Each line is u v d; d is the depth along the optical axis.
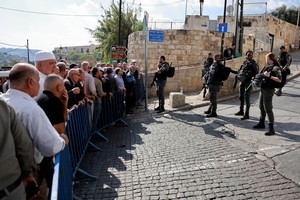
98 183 4.27
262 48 20.91
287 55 9.79
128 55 21.72
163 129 7.19
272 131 5.88
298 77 13.82
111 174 4.57
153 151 5.55
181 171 4.47
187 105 9.63
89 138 5.90
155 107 10.30
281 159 4.57
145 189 3.97
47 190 2.71
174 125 7.50
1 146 1.71
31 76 2.31
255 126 6.50
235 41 15.17
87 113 5.73
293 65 17.64
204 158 4.94
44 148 2.27
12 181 1.78
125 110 9.07
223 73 7.63
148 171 4.59
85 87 5.96
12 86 2.30
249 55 7.30
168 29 18.14
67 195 3.08
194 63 17.89
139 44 19.31
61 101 3.09
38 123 2.23
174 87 13.84
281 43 28.02
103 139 6.63
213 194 3.68
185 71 13.75
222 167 4.49
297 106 8.37
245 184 3.88
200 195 3.68
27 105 2.23
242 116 7.77
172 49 18.06
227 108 8.90
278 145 5.24
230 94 10.62
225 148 5.37
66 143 3.04
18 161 1.91
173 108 9.51
